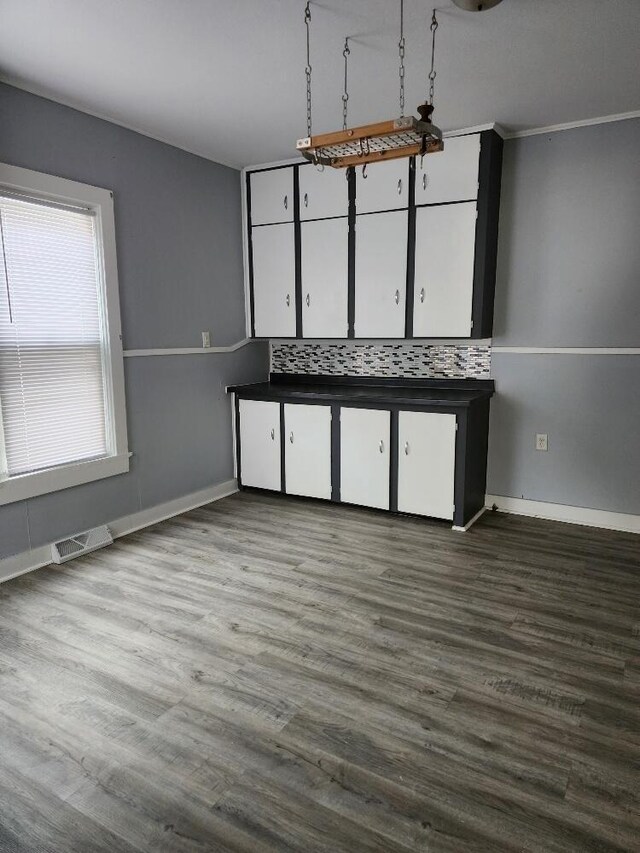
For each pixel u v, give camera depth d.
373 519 3.81
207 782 1.61
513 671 2.12
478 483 3.85
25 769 1.66
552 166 3.53
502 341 3.84
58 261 3.10
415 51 2.54
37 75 2.75
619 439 3.56
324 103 3.12
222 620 2.51
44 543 3.13
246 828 1.47
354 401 3.82
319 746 1.75
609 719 1.87
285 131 3.55
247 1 2.13
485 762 1.68
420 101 3.11
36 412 3.06
